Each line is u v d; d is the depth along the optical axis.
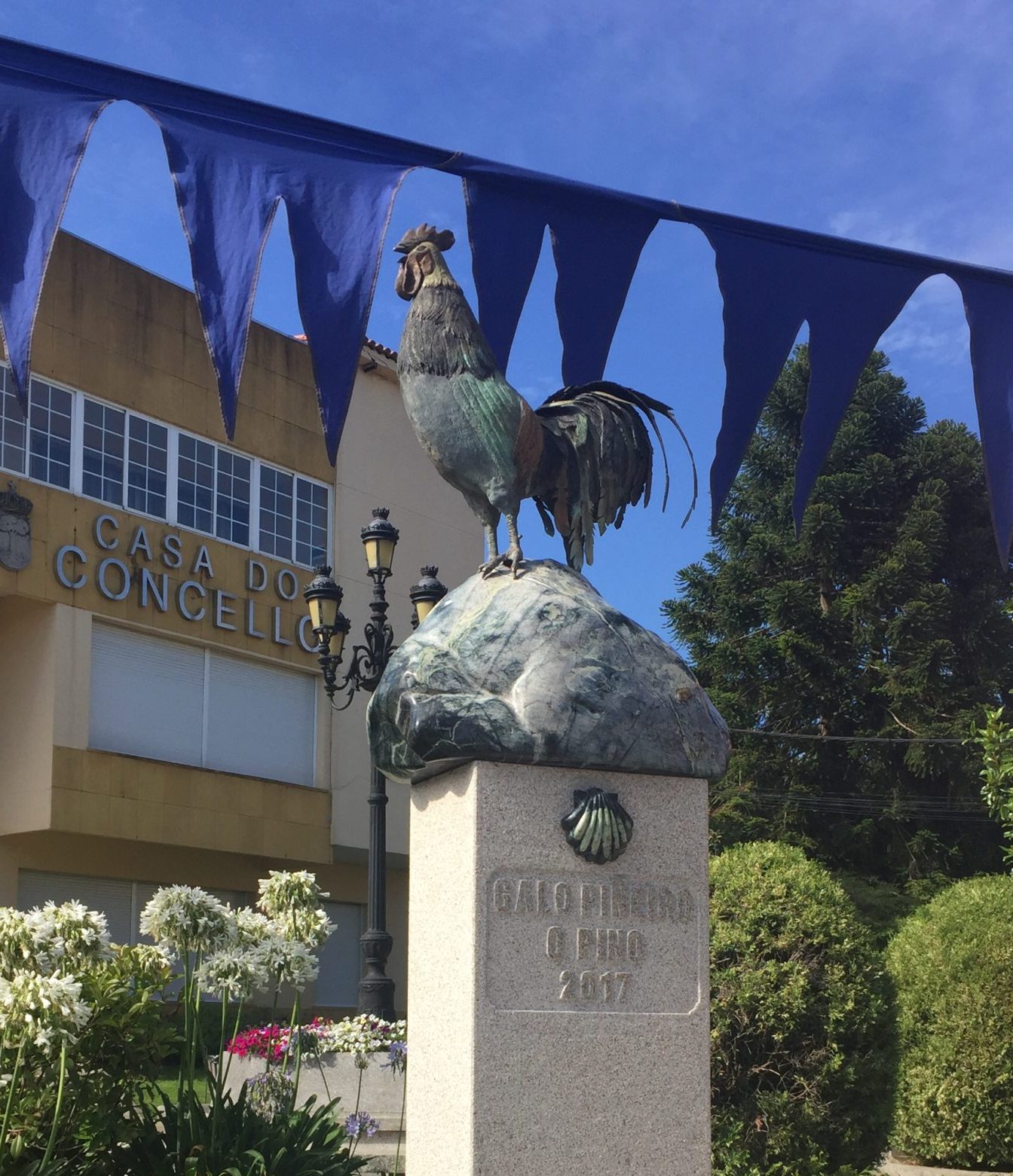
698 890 4.69
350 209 4.16
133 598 18.70
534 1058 4.36
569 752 4.53
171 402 19.69
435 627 4.84
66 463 18.28
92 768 17.83
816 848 23.05
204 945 6.46
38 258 3.89
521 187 4.49
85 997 5.99
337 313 4.07
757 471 25.34
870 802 23.53
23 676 17.83
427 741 4.53
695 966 4.63
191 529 19.69
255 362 20.98
